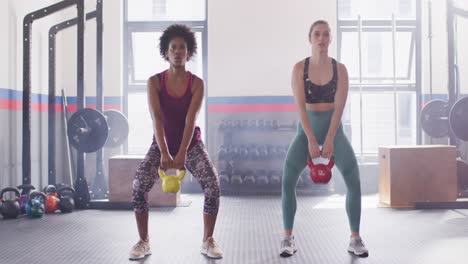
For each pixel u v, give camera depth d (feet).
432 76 18.52
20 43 15.33
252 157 17.10
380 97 19.72
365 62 19.47
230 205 14.51
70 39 18.35
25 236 10.36
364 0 19.42
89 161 18.29
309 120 8.21
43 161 16.84
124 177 14.01
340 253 8.71
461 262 8.06
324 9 18.37
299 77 8.36
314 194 16.85
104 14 18.45
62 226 11.45
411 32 19.02
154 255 8.61
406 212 13.10
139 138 19.60
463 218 12.20
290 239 8.58
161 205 14.33
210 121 18.52
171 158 7.64
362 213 12.96
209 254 8.38
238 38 18.44
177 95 7.88
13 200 12.61
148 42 19.34
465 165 14.47
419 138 18.74
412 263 8.02
